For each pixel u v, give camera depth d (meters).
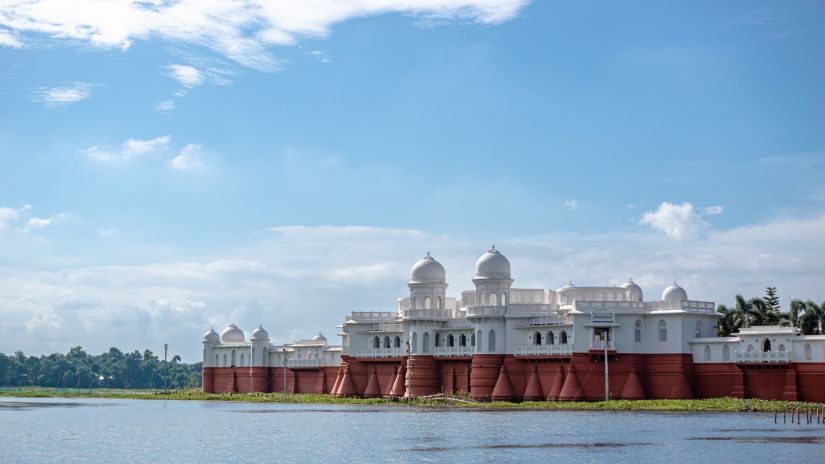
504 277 173.50
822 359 141.38
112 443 99.38
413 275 186.62
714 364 152.38
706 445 90.25
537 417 127.31
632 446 90.00
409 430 108.75
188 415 145.75
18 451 92.44
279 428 115.12
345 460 82.25
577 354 156.62
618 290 169.75
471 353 174.88
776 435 98.94
